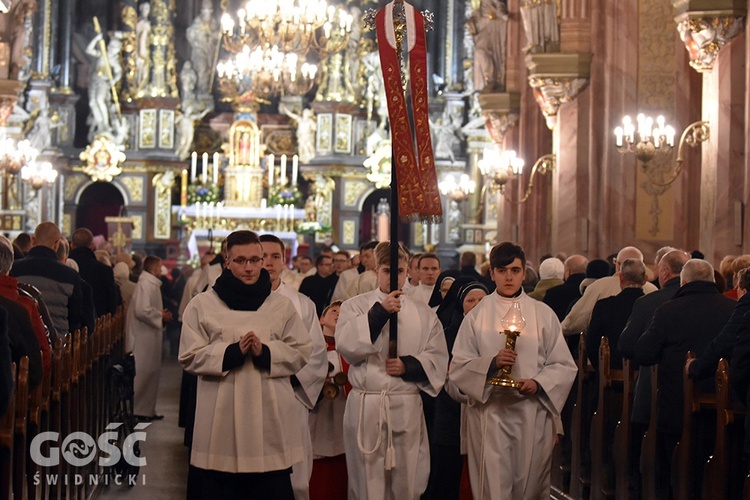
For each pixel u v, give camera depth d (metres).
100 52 39.91
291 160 41.56
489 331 8.29
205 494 7.58
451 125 40.44
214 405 7.49
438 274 11.12
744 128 14.84
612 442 10.04
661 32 19.88
